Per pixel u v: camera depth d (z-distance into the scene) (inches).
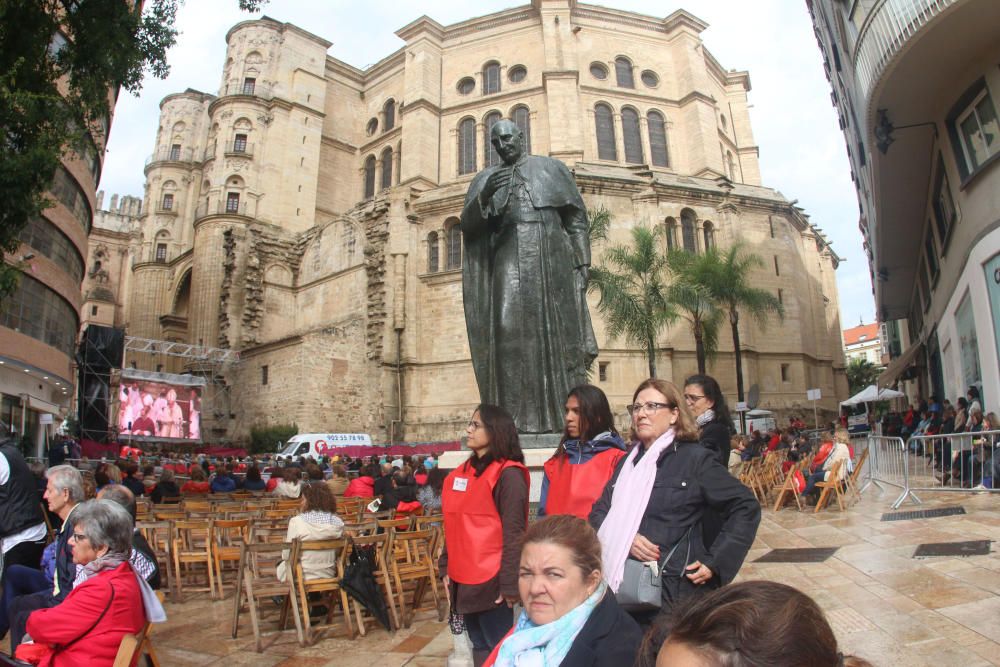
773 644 43.9
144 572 200.1
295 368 1453.0
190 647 246.4
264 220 1988.2
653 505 122.7
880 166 799.7
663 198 1614.2
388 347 1514.5
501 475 153.3
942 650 179.6
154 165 2751.0
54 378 983.6
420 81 1961.1
